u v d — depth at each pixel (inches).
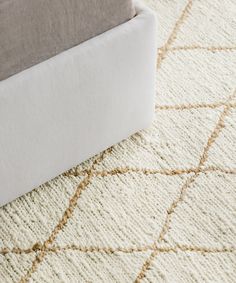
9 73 38.7
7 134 40.7
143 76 45.4
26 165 43.9
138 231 44.4
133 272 42.1
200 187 47.0
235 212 45.4
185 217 45.2
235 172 47.9
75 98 42.4
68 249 43.6
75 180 47.7
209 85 54.5
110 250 43.4
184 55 57.1
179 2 62.2
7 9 35.2
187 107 52.7
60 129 43.6
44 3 36.5
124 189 47.0
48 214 45.6
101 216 45.4
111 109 45.7
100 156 49.3
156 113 52.2
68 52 40.1
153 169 48.3
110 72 42.8
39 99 40.3
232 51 57.5
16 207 46.1
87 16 39.3
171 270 42.2
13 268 42.7
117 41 41.3
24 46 37.8
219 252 43.1
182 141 50.2
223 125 51.3
